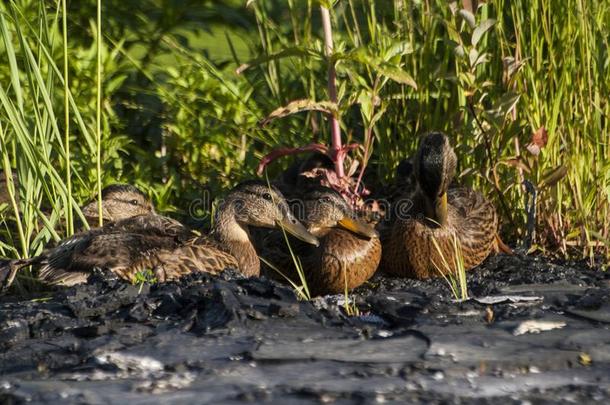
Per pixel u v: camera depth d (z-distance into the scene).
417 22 13.56
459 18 12.38
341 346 9.11
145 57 15.36
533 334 9.48
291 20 15.59
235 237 12.02
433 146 11.65
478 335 9.43
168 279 11.03
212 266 11.45
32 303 10.23
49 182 12.07
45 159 11.21
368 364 8.69
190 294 10.14
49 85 11.52
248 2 12.17
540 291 11.00
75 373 8.50
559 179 12.25
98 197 11.71
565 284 11.32
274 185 13.07
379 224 12.47
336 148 12.66
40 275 10.83
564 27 12.61
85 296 10.15
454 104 13.33
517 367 8.68
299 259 11.77
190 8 15.32
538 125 12.71
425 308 10.14
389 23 14.56
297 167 13.97
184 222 13.75
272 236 12.22
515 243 13.09
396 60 12.26
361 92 12.41
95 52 13.97
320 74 14.85
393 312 10.10
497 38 13.14
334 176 12.72
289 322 9.66
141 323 9.64
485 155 12.90
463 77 12.26
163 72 15.86
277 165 14.38
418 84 13.35
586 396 8.11
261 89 15.47
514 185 13.02
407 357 8.86
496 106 12.13
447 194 12.48
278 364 8.66
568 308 10.29
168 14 15.26
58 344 9.10
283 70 15.90
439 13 13.34
